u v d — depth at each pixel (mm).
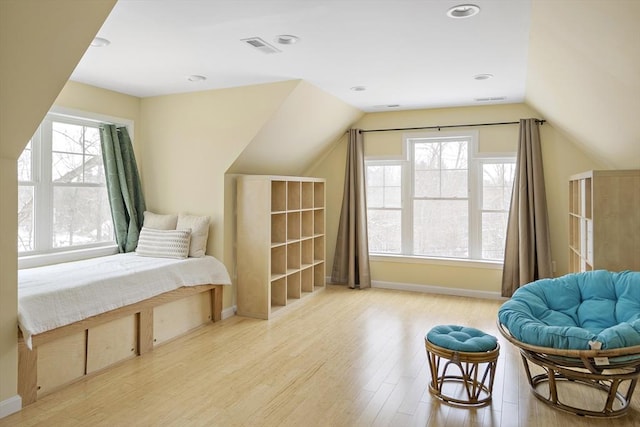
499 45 3219
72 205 4316
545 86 3852
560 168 4996
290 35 3008
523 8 2555
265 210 4469
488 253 5461
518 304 2969
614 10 1855
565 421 2475
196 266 4156
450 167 5613
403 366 3270
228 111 4469
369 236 6074
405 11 2609
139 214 4840
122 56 3441
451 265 5527
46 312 2775
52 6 1966
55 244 4152
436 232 5707
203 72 3904
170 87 4449
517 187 5062
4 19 1895
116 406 2660
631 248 3197
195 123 4637
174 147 4758
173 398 2762
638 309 2783
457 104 5320
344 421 2477
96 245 4520
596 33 2178
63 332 2885
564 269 4992
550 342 2516
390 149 5797
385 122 5801
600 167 4766
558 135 5000
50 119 4082
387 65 3717
